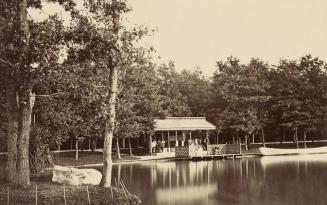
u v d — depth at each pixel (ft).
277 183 92.99
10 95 74.79
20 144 73.61
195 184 94.43
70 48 74.38
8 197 64.08
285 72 230.68
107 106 76.23
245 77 216.54
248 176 107.76
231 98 211.41
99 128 135.13
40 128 97.71
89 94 78.74
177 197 76.69
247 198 73.72
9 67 72.79
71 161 152.05
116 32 72.54
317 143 263.29
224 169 128.06
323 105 229.66
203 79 284.00
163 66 244.83
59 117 106.93
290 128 223.71
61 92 83.66
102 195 68.03
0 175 81.35
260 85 219.41
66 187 73.92
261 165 139.54
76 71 79.77
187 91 272.51
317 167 127.13
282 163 146.20
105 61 75.00
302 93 223.30
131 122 167.84
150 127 177.78
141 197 76.95
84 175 81.10
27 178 73.97
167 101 232.32
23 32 70.90
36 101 101.81
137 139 207.41
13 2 72.54
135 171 124.67
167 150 197.16
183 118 198.59
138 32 73.31
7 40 71.10
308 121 217.97
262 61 246.68
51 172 92.32
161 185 93.25
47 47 72.74
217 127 213.87
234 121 211.00
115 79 75.46
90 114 82.02
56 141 108.17
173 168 134.21
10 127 75.92
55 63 75.36
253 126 211.20
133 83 167.73
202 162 160.25
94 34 70.85
